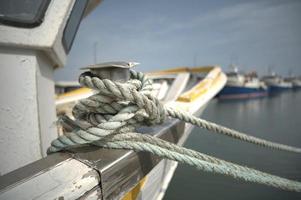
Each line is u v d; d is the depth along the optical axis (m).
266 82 46.75
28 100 1.07
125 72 0.93
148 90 0.96
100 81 0.83
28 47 0.99
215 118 15.09
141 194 1.50
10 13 0.90
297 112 17.84
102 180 0.74
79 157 0.80
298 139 9.59
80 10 1.36
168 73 6.81
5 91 0.97
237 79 27.91
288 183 0.96
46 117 1.29
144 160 0.99
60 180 0.67
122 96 0.84
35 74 1.08
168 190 4.55
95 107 0.91
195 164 0.88
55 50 1.15
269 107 21.52
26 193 0.60
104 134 0.84
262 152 7.13
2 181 0.62
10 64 0.98
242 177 0.91
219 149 7.46
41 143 1.18
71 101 3.83
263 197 4.32
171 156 0.88
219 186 4.70
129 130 0.97
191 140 8.51
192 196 4.32
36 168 0.70
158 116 1.00
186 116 1.18
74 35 1.47
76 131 0.88
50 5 1.00
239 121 13.85
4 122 0.98
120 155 0.85
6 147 1.00
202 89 3.15
